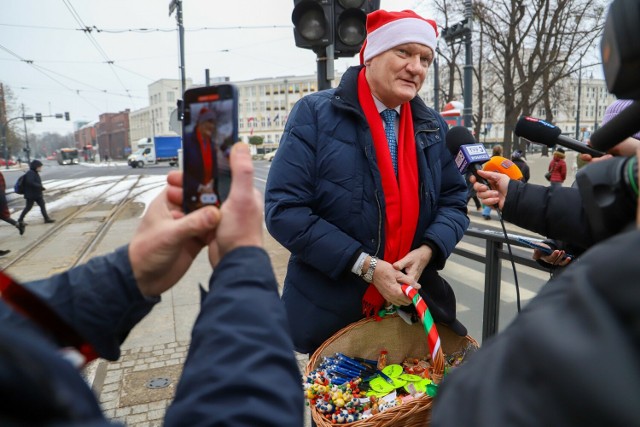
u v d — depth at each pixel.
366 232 1.68
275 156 1.79
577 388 0.36
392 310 1.64
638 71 0.49
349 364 1.55
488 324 2.34
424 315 1.42
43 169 44.28
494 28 17.47
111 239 7.47
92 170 35.38
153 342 3.37
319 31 3.92
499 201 1.36
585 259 0.46
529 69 17.30
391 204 1.67
